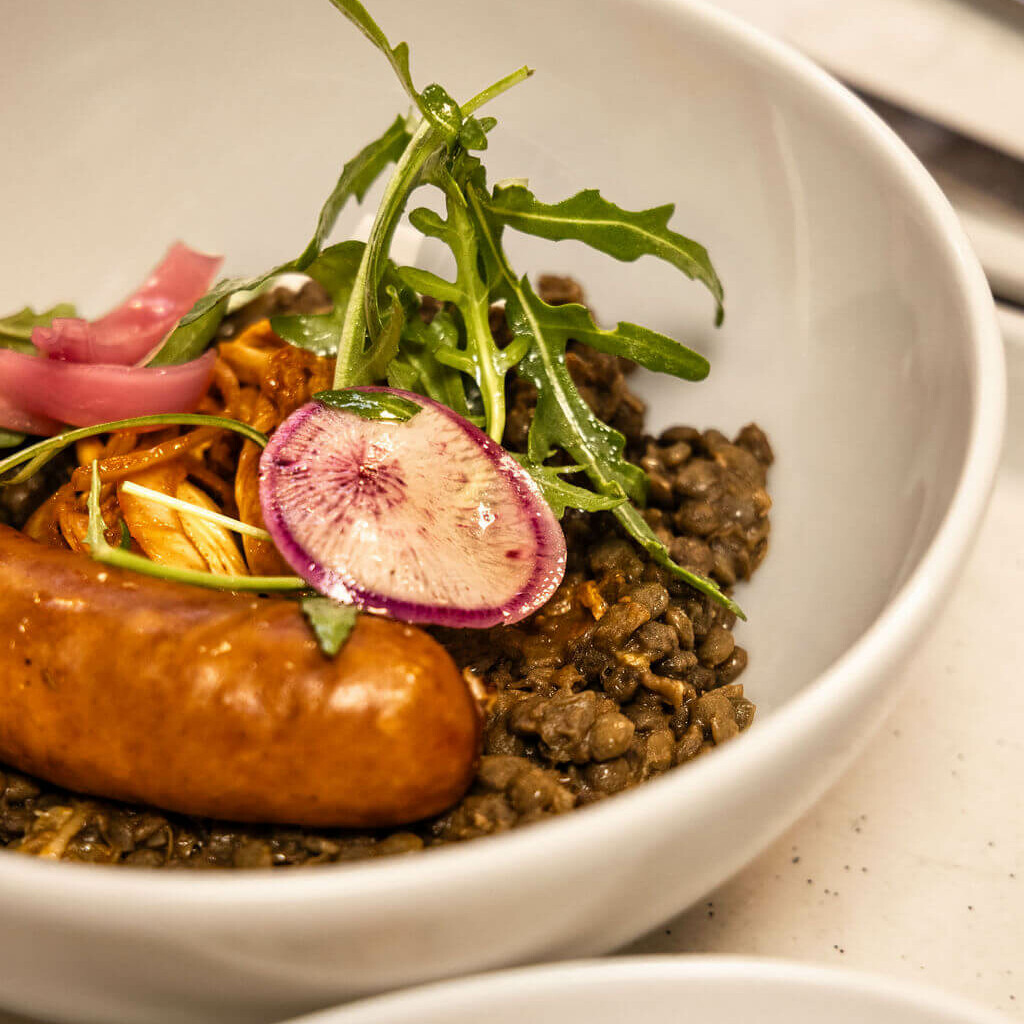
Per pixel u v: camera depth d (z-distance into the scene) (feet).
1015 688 1.30
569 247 1.41
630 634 1.16
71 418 1.26
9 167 1.41
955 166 1.60
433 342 1.25
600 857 0.93
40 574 1.06
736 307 1.36
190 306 1.40
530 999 0.97
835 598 1.21
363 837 1.05
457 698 1.02
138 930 0.91
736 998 0.98
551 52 1.37
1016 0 1.54
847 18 1.58
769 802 0.98
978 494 1.07
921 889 1.18
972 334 1.16
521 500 1.15
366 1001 0.97
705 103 1.34
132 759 1.02
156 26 1.39
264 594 1.15
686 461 1.29
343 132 1.43
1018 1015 1.12
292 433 1.12
